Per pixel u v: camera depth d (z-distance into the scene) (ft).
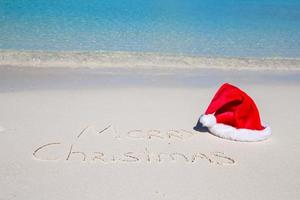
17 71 10.40
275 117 7.82
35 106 7.88
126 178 5.32
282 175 5.56
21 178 5.21
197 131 6.89
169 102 8.45
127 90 9.20
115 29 16.22
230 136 6.53
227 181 5.35
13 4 21.40
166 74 10.77
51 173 5.36
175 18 19.61
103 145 6.22
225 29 17.62
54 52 12.10
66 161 5.69
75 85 9.46
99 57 11.85
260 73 11.44
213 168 5.67
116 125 7.01
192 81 10.27
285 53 13.94
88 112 7.62
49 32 15.19
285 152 6.24
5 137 6.37
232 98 6.63
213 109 6.71
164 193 5.02
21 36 14.35
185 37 15.49
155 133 6.75
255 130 6.62
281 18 21.39
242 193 5.09
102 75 10.39
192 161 5.84
